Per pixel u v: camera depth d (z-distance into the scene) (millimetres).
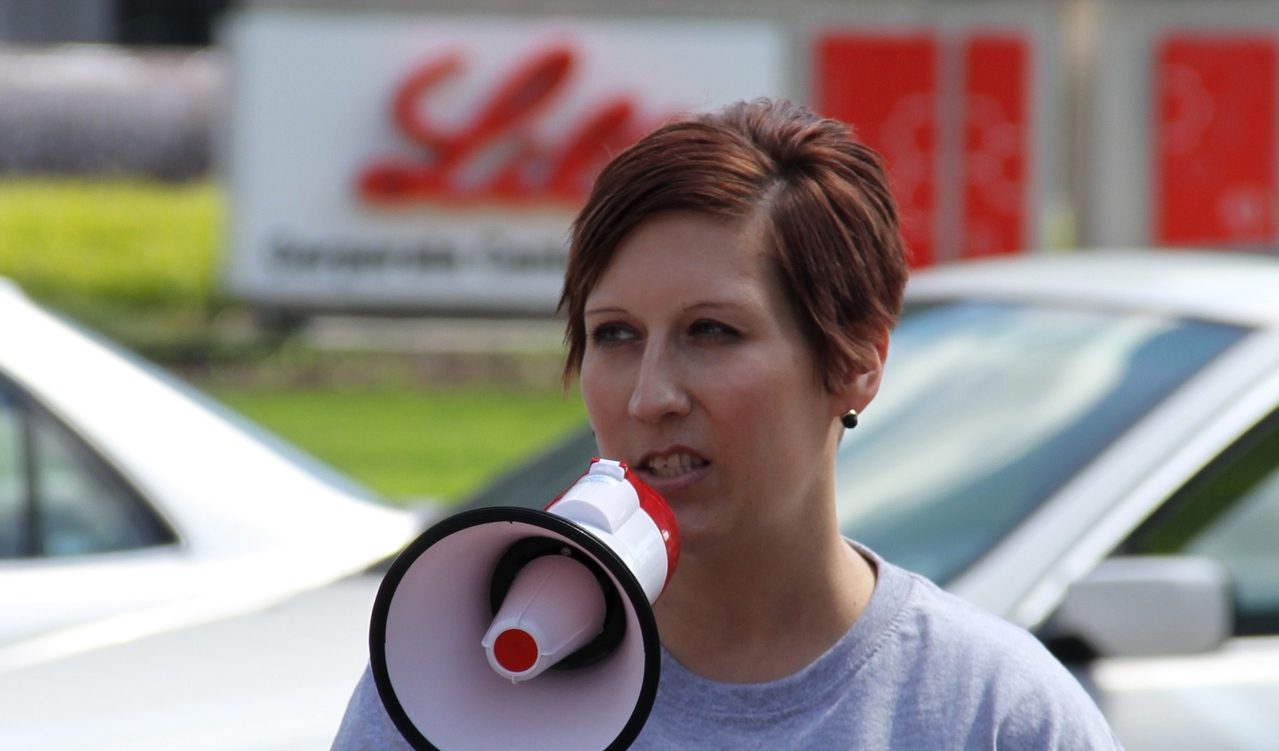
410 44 52875
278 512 11523
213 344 57031
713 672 5551
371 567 11344
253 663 9820
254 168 53250
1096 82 51969
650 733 5375
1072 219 52875
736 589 5484
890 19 51969
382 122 53156
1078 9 51812
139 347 56938
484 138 52938
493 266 53469
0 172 74000
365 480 35125
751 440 5125
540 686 4938
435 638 4934
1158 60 51812
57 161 74438
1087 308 11570
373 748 5434
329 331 58750
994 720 5285
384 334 58938
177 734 9211
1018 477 10109
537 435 43156
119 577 10844
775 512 5281
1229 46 51812
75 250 64188
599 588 4879
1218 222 52094
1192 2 51719
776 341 5129
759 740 5312
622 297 5160
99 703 9453
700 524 5207
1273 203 51969
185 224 64688
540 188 53094
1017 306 11984
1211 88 51844
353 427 44000
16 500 11234
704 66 52531
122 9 98625
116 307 63156
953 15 51625
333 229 53375
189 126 75375
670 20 52812
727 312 5062
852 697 5344
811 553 5480
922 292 13016
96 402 11508
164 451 11484
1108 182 52219
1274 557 9969
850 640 5438
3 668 10055
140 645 10164
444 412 47500
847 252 5238
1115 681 9117
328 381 54438
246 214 53344
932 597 5621
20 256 64000
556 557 4887
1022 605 9148
